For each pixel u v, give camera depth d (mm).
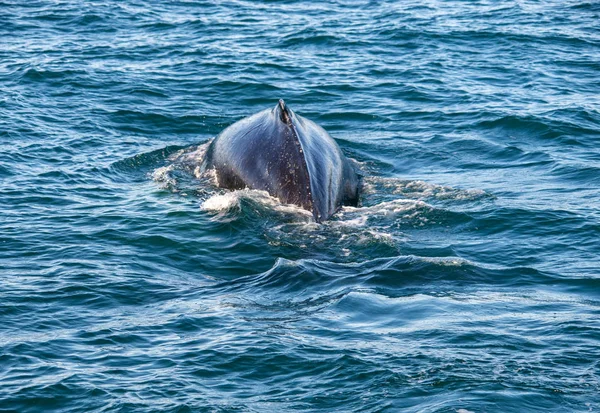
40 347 41156
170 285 49469
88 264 51781
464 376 37438
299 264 51094
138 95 90000
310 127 66812
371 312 44531
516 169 71188
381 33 116812
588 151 75125
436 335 41531
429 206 61469
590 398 35719
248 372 38656
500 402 35344
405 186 66500
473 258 53062
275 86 94500
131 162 71750
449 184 67750
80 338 42250
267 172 61875
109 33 115250
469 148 76625
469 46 111812
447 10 130500
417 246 55000
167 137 79625
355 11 129875
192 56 105188
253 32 117062
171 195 64000
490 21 123625
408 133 80938
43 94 89062
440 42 113188
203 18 124312
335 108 88062
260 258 53531
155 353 40562
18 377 38406
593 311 44344
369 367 38469
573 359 38938
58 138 76562
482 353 39562
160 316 44812
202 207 61281
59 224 58125
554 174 69500
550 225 58000
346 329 42562
